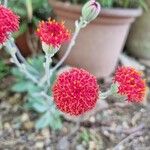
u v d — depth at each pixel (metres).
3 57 0.24
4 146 0.18
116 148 0.19
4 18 0.12
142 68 0.25
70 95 0.11
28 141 0.19
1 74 0.22
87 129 0.20
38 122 0.19
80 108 0.11
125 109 0.21
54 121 0.19
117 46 0.22
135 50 0.27
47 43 0.13
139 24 0.26
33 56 0.23
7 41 0.14
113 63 0.23
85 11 0.15
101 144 0.19
